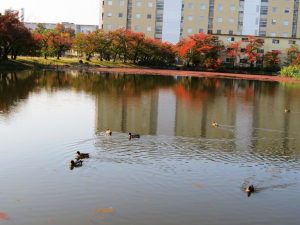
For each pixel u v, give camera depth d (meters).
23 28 63.62
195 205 10.44
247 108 29.33
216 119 23.86
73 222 9.37
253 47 95.06
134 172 12.77
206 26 113.12
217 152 15.74
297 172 13.39
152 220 9.56
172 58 100.62
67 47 85.44
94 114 23.86
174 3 113.88
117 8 115.44
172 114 25.03
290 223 9.65
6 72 54.69
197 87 46.56
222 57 99.31
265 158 15.13
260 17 112.00
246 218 9.82
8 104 26.61
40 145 15.96
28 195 10.80
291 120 24.31
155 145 16.42
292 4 110.50
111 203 10.41
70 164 13.30
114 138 17.47
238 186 11.85
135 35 90.94
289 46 96.88
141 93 36.56
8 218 9.49
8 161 13.72
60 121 21.30
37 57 80.75
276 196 11.16
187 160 14.36
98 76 57.06
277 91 45.38
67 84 42.31
